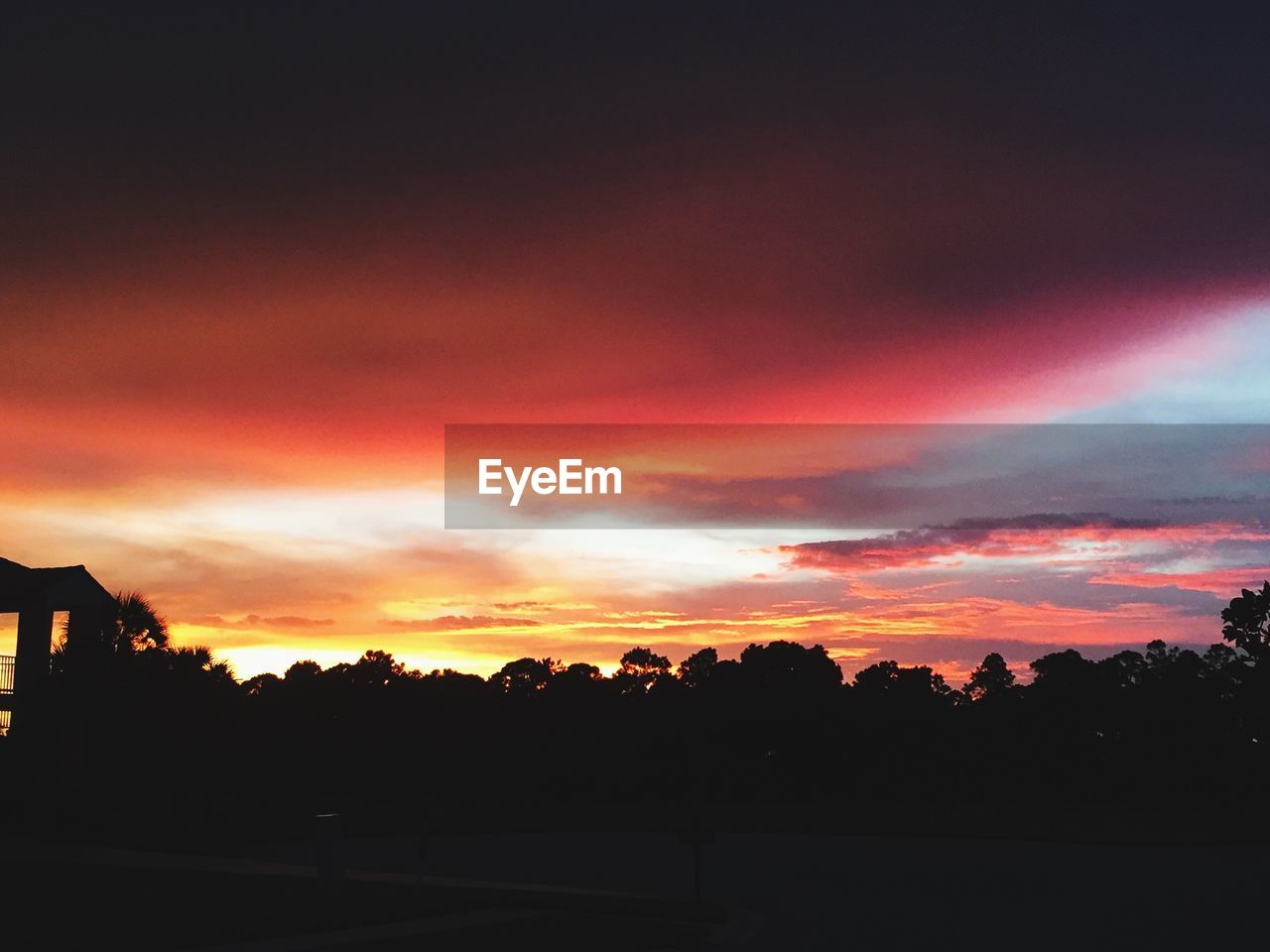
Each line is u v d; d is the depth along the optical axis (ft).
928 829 145.38
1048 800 231.71
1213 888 77.97
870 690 252.83
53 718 107.86
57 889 66.33
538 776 241.55
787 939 53.16
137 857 84.99
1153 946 52.44
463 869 87.81
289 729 229.45
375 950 47.16
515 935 51.49
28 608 119.75
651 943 49.90
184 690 110.32
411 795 234.99
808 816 176.76
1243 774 223.71
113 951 45.50
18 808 105.09
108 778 115.65
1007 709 241.96
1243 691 230.68
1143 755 229.45
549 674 312.29
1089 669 240.73
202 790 126.21
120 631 113.60
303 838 115.24
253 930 50.62
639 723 244.01
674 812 187.11
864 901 68.74
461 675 267.39
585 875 84.02
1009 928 57.52
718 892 73.41
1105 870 91.20
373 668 279.49
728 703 245.65
